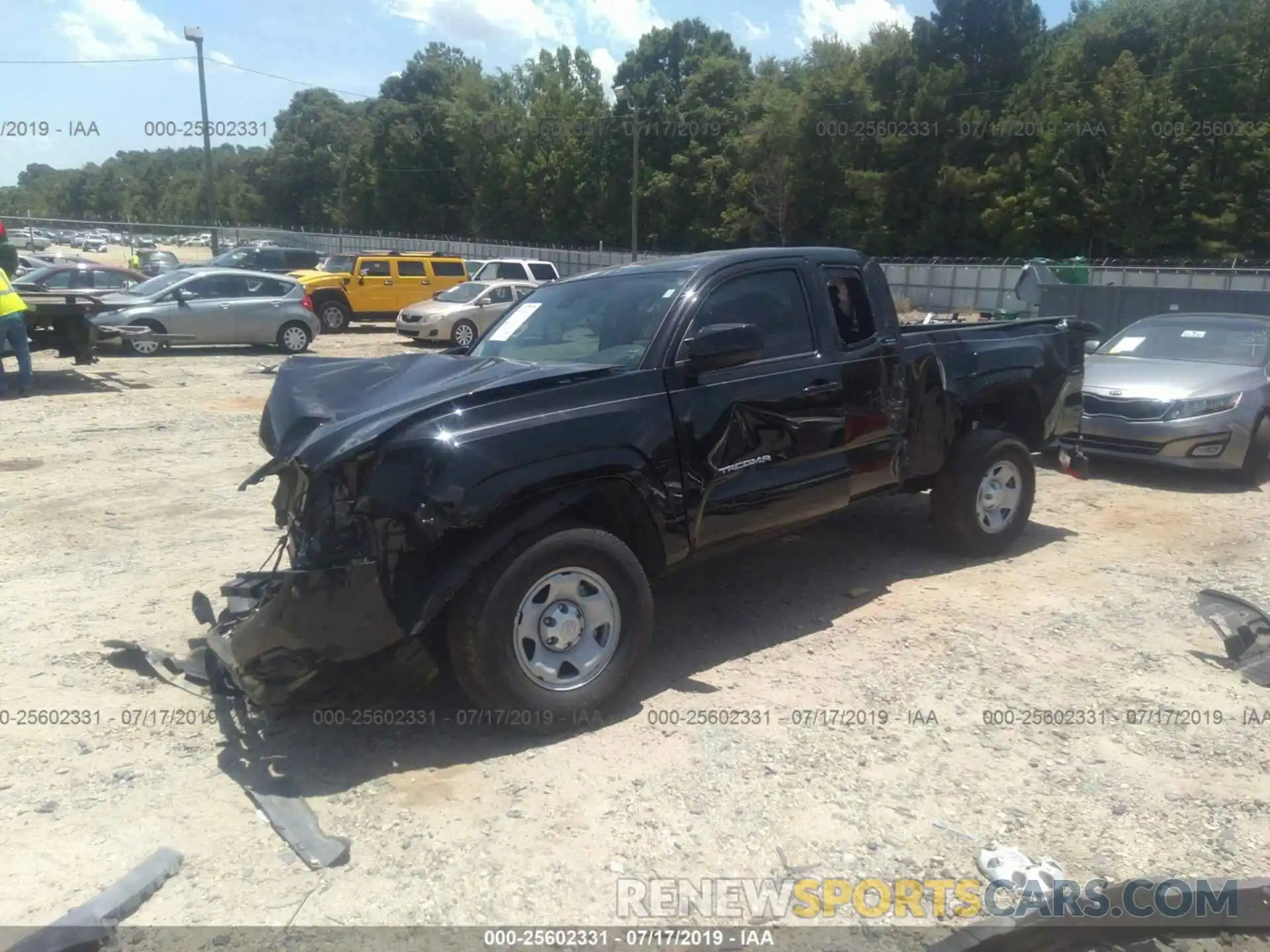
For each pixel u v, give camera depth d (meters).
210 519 7.42
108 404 13.07
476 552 3.88
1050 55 52.56
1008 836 3.47
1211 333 9.83
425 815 3.59
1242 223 44.56
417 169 79.25
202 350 20.50
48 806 3.64
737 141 58.69
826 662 4.89
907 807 3.65
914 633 5.24
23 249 57.53
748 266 5.14
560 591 4.13
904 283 42.75
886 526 7.22
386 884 3.22
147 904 3.11
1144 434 8.67
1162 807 3.65
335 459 3.72
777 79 61.94
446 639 4.14
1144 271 35.34
